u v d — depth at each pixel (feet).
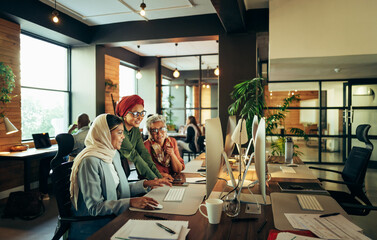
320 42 14.30
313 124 23.44
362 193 7.83
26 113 16.53
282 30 14.70
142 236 3.60
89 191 5.07
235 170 8.36
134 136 7.95
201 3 15.90
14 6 13.67
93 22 19.01
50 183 16.34
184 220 4.35
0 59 13.82
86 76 19.79
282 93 24.29
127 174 8.67
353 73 19.79
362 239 3.51
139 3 15.74
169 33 18.31
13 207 10.74
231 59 17.39
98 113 19.95
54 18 13.91
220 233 3.86
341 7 14.10
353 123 22.33
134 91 31.24
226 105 17.51
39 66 17.52
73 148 12.62
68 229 5.47
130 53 28.30
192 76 35.22
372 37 13.74
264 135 4.23
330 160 22.82
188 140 21.27
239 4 12.92
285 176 7.48
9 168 14.51
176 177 7.50
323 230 3.81
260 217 4.46
